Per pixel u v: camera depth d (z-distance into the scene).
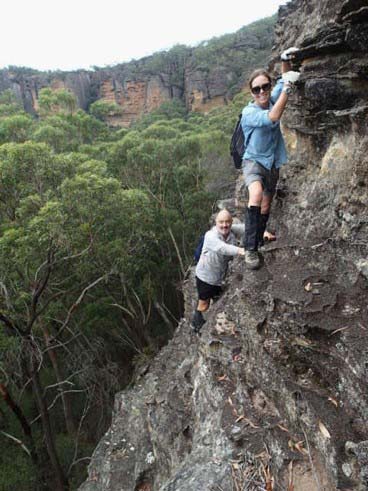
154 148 22.45
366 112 3.99
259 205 4.09
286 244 4.64
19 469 12.94
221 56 73.25
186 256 19.92
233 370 4.60
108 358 17.80
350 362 3.12
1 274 10.71
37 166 11.27
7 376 12.16
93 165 11.83
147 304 20.45
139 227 13.37
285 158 4.24
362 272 3.64
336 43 4.14
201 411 5.25
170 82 76.44
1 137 20.25
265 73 3.85
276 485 3.34
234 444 3.88
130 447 8.66
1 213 12.26
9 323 11.12
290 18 8.23
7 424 15.04
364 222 3.98
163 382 8.74
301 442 3.40
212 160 24.48
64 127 24.42
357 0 3.52
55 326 15.55
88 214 10.60
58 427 15.97
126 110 77.44
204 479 3.81
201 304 5.64
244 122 3.96
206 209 21.31
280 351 3.70
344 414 3.10
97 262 12.73
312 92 4.56
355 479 2.79
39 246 10.13
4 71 70.31
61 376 16.31
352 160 4.41
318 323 3.43
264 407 4.00
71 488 12.54
